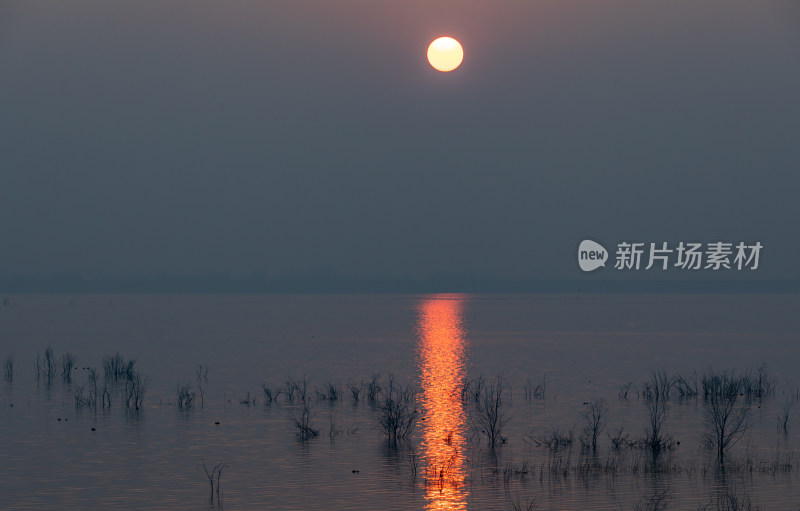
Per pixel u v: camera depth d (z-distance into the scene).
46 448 35.50
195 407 47.47
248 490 28.44
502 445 36.09
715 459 32.97
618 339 112.69
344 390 55.81
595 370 70.12
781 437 37.59
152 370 70.00
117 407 47.62
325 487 28.80
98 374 66.88
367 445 36.03
